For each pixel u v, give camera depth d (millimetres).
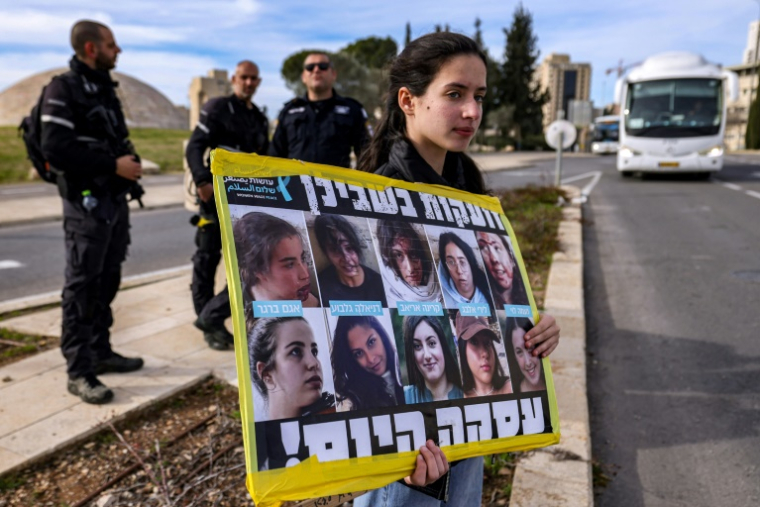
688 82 15711
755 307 5441
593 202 12664
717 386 3895
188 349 4219
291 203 1235
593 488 2832
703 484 2871
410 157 1479
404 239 1354
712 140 15617
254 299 1130
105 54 3209
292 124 4277
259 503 1039
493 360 1389
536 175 20844
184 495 2592
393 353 1238
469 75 1408
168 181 19016
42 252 8188
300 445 1089
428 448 1206
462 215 1498
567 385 3668
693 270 6852
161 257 7949
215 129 4062
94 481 2713
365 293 1250
